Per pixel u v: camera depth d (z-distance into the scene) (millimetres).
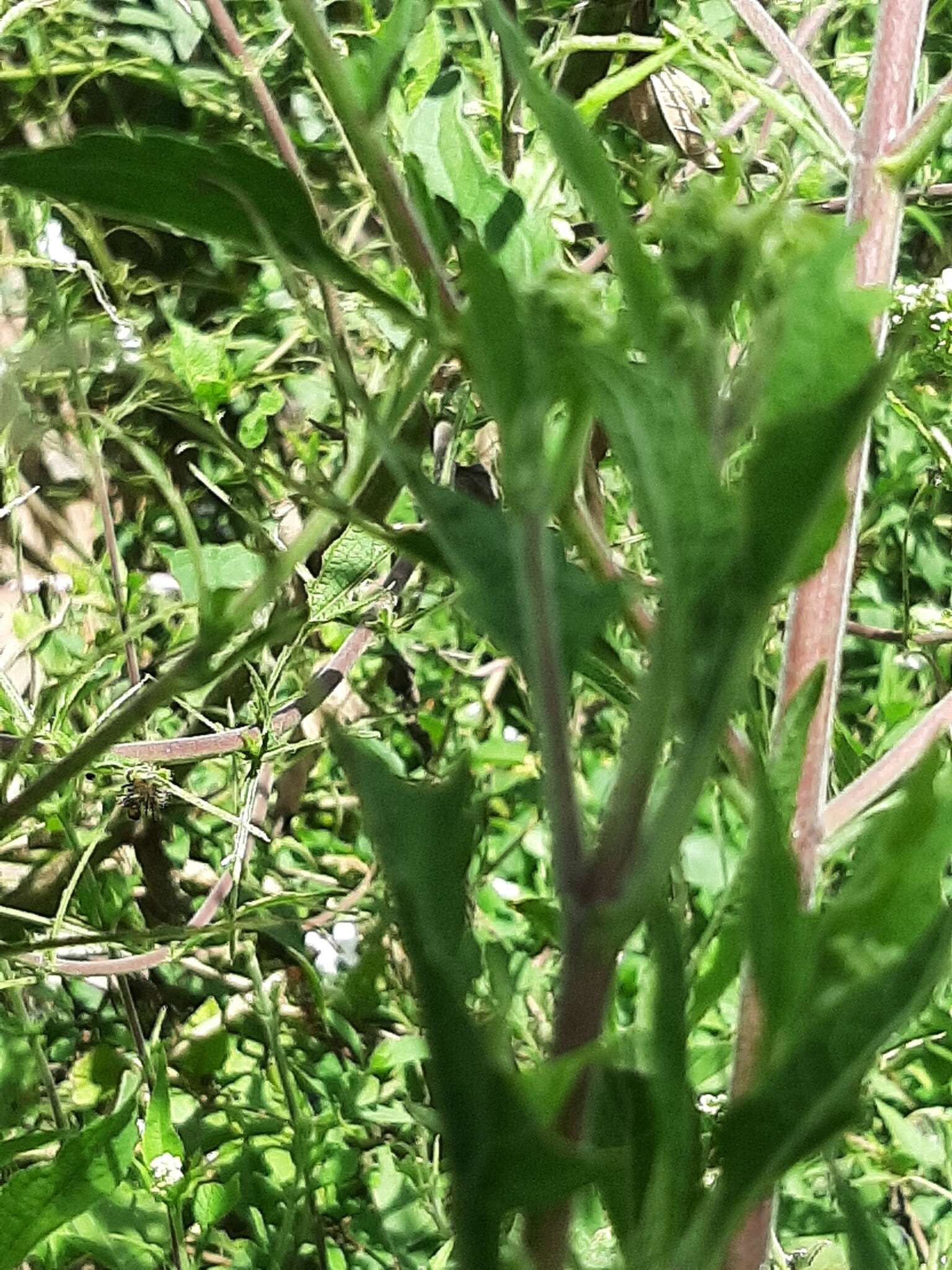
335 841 1672
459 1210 258
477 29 1146
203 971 1346
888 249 678
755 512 292
